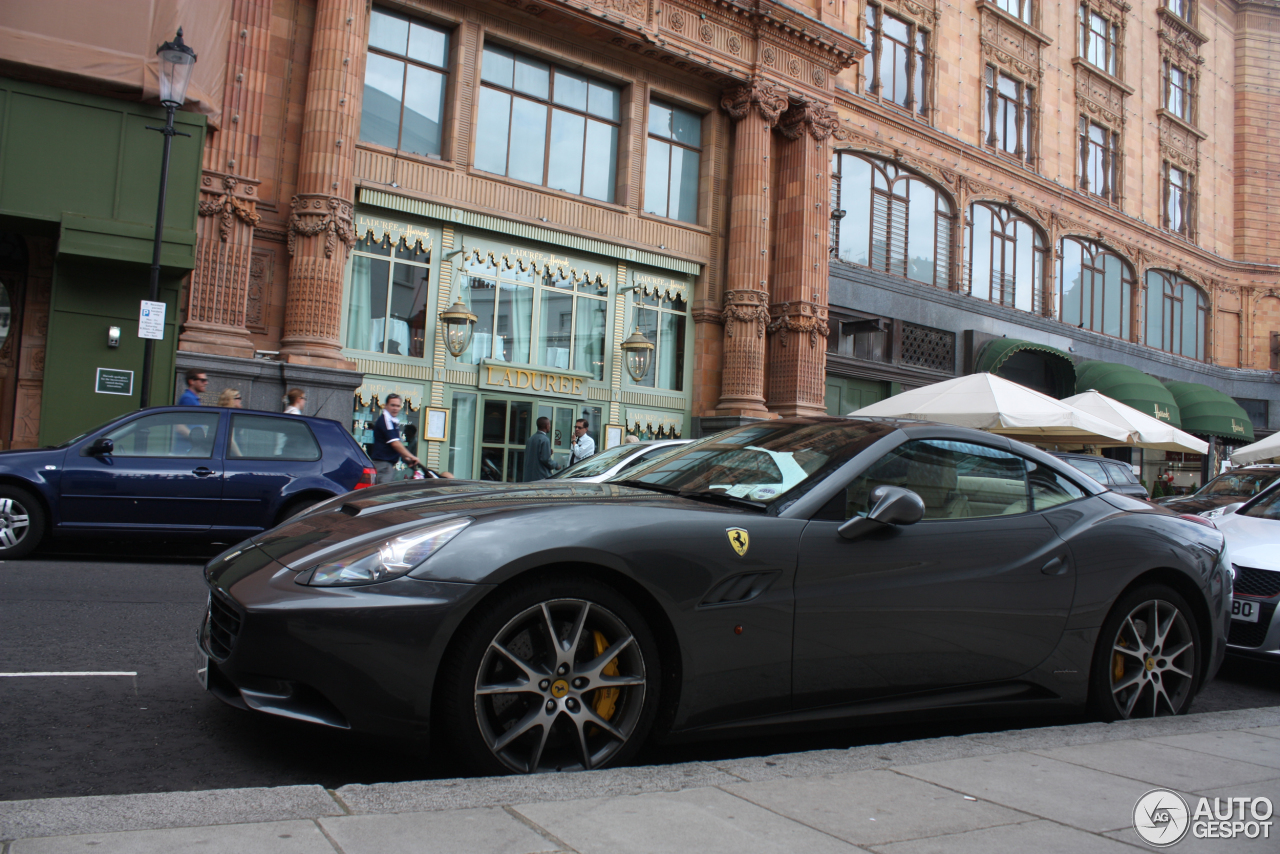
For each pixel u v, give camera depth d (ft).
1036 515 13.19
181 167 40.14
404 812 7.85
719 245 62.23
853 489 11.90
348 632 9.13
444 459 51.08
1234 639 18.76
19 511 26.50
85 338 39.37
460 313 49.96
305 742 11.12
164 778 9.73
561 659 9.71
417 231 50.62
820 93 64.34
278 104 45.78
